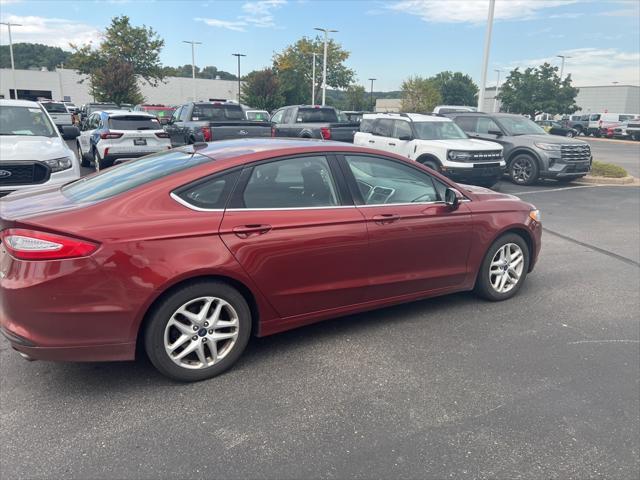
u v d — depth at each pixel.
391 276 4.22
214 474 2.62
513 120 14.12
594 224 8.89
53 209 3.22
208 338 3.47
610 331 4.45
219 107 14.60
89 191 3.55
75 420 3.05
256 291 3.56
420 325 4.49
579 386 3.55
